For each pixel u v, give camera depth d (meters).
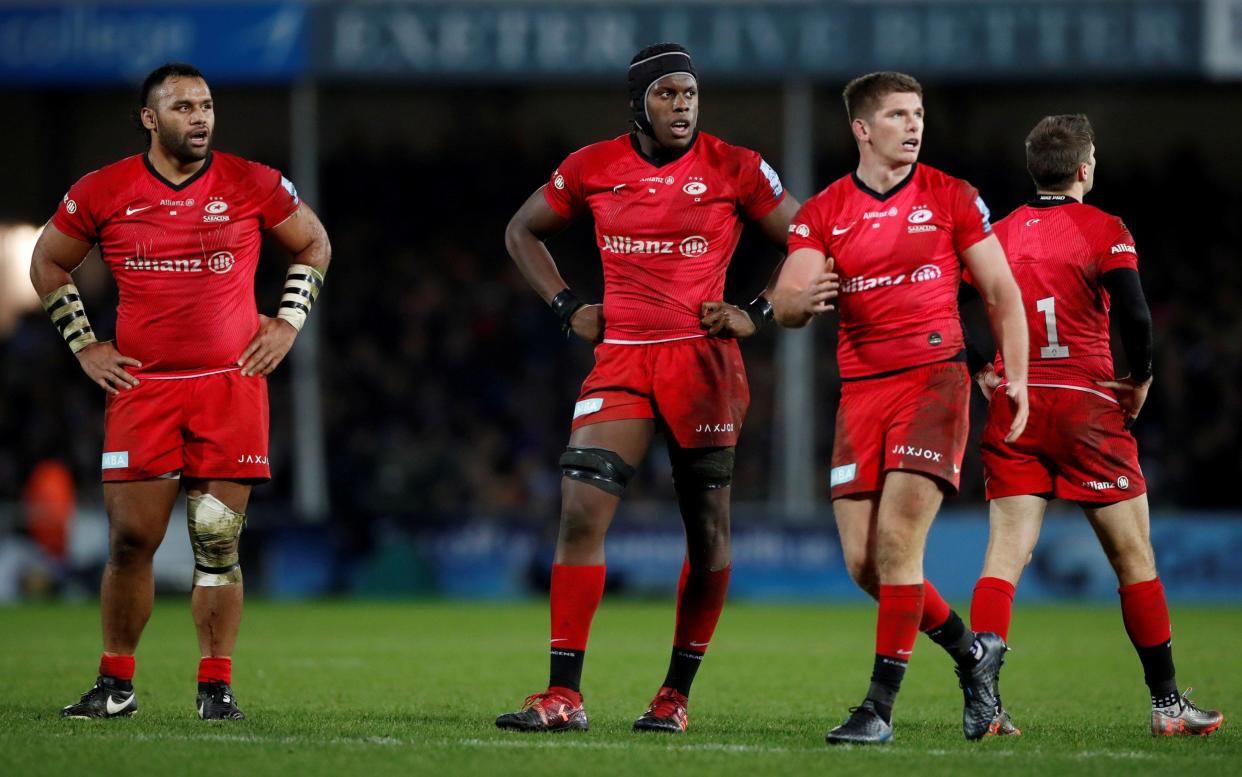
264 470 24.70
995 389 24.11
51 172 83.31
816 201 22.27
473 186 87.75
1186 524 64.31
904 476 21.39
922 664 36.50
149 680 31.73
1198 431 75.19
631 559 65.56
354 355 79.81
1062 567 64.25
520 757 19.84
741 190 23.67
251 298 24.89
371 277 83.62
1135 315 23.33
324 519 66.81
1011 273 21.94
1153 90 86.38
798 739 22.34
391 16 62.53
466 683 32.22
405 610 59.00
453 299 82.88
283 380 78.81
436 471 74.38
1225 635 46.44
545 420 78.00
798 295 21.61
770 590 65.94
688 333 23.48
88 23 62.75
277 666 36.25
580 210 24.52
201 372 24.30
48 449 75.38
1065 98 86.69
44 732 22.16
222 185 24.36
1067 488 23.86
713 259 23.67
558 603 23.33
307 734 22.25
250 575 66.75
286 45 62.66
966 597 63.16
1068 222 23.94
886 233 21.69
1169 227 86.31
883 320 21.80
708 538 23.69
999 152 86.88
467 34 62.50
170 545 64.62
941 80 62.06
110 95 83.06
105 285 81.44
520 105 88.75
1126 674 35.28
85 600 64.50
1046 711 27.58
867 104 21.89
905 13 61.41
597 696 29.86
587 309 24.16
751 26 61.72
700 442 23.45
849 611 59.38
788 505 67.88
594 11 62.06
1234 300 82.12
